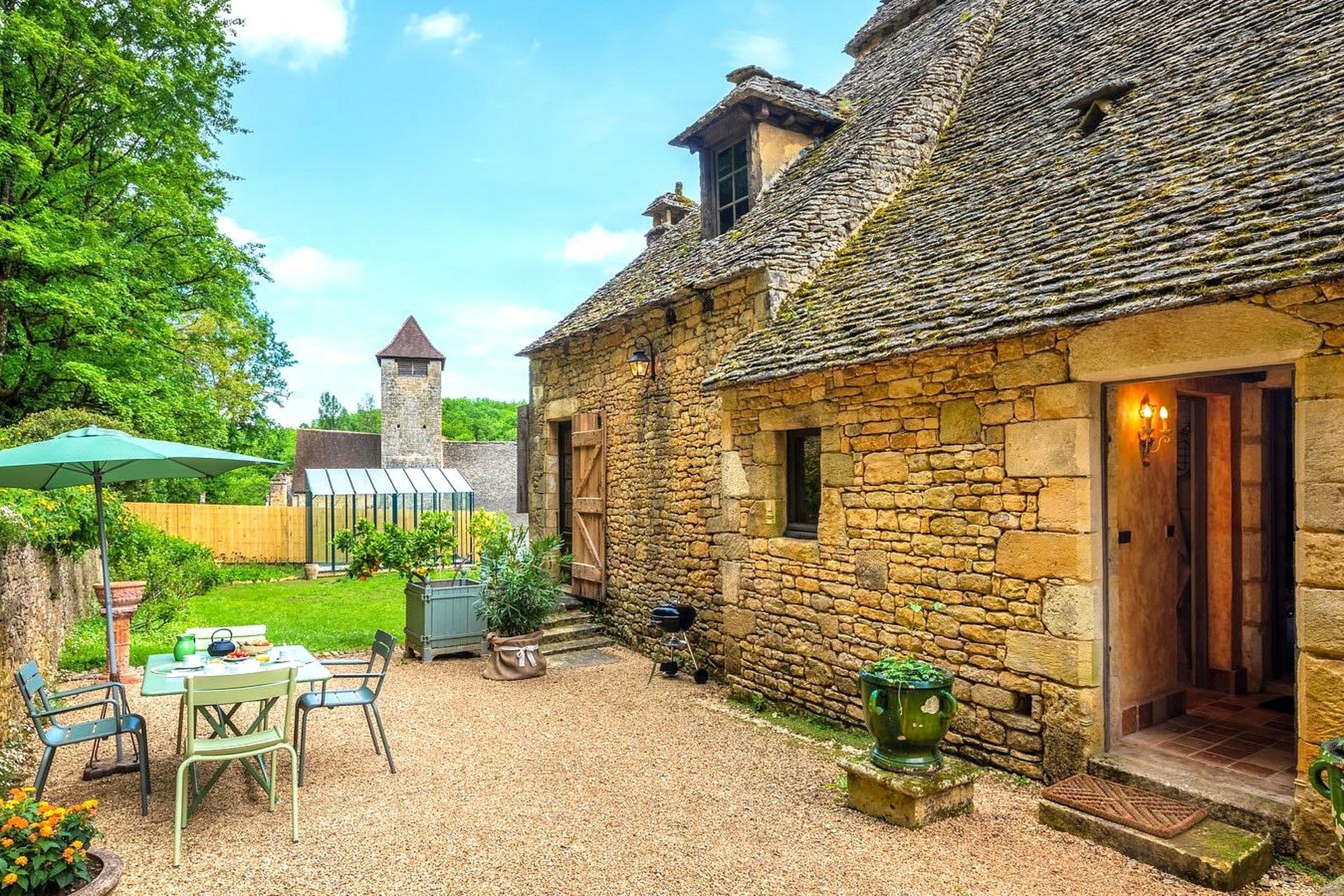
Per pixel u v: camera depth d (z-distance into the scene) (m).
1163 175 4.95
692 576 8.25
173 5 13.09
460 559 17.92
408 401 37.41
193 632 5.94
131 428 12.38
